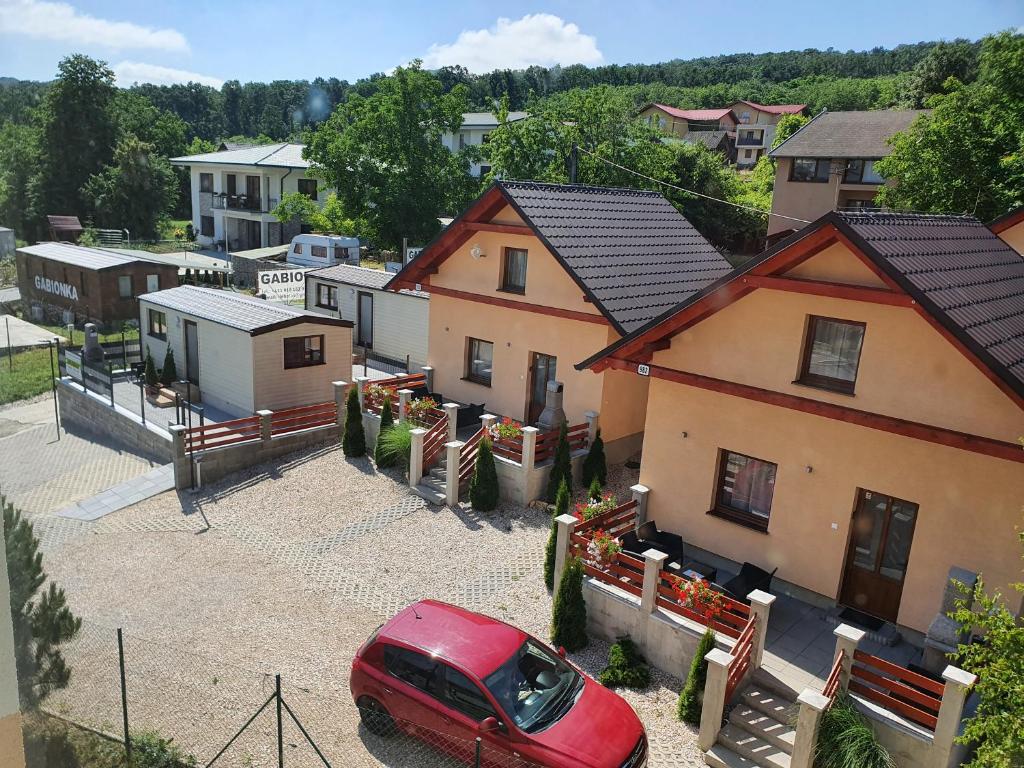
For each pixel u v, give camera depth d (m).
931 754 9.48
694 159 55.38
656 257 21.47
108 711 10.26
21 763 3.42
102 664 11.66
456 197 50.91
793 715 10.49
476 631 10.39
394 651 10.19
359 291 29.92
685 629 11.77
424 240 49.94
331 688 11.44
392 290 24.28
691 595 11.73
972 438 10.95
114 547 16.23
